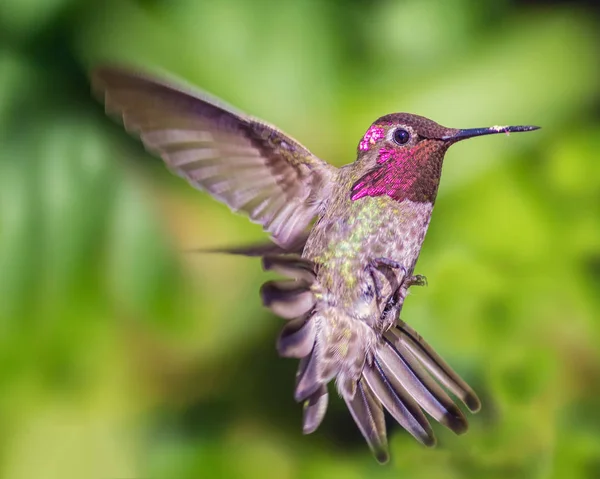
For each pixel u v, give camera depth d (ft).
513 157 5.09
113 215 5.08
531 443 4.94
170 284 5.08
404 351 4.71
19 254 5.06
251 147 4.75
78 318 5.06
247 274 5.09
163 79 4.66
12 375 5.05
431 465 4.96
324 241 4.73
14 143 5.08
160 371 5.09
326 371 4.70
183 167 4.72
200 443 5.08
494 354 4.97
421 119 4.75
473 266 5.01
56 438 5.06
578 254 5.03
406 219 4.73
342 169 4.77
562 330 5.01
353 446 5.07
